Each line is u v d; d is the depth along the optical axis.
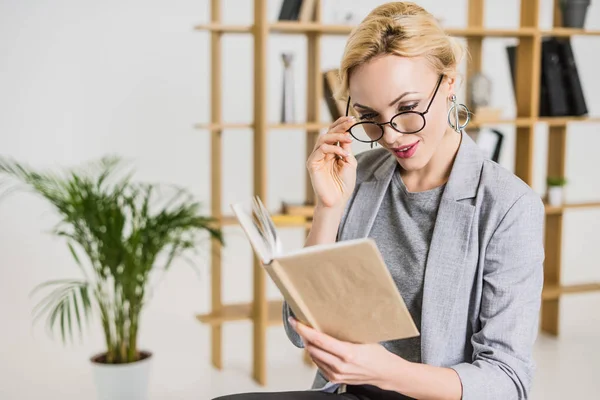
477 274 1.54
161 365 3.88
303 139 4.86
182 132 4.60
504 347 1.47
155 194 4.55
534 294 1.50
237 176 4.77
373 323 1.30
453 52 1.52
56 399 3.42
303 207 3.75
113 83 4.45
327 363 1.34
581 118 4.17
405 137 1.49
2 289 4.34
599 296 5.18
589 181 5.54
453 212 1.56
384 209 1.70
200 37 4.59
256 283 3.65
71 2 4.33
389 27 1.46
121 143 4.49
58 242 4.43
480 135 4.05
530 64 4.04
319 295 1.28
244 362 3.95
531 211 1.52
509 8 5.14
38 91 4.32
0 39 4.24
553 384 3.62
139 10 4.46
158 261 4.58
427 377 1.39
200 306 4.64
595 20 5.42
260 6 3.50
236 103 4.72
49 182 3.15
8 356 3.95
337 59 4.81
